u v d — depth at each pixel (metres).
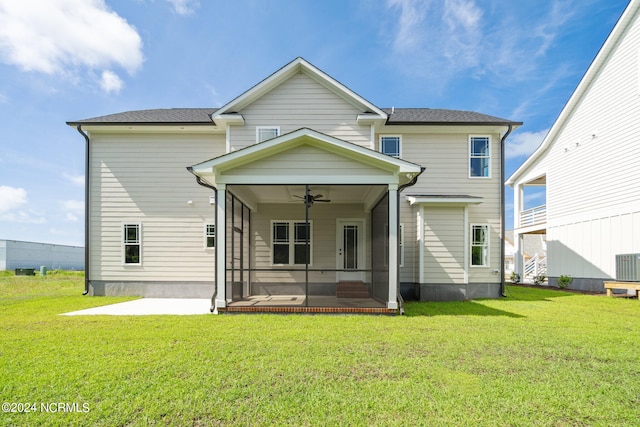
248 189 8.56
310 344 4.90
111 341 5.02
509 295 10.88
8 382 3.56
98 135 10.74
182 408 3.05
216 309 7.35
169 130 10.64
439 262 9.91
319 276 10.69
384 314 7.18
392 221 7.29
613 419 2.94
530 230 17.02
